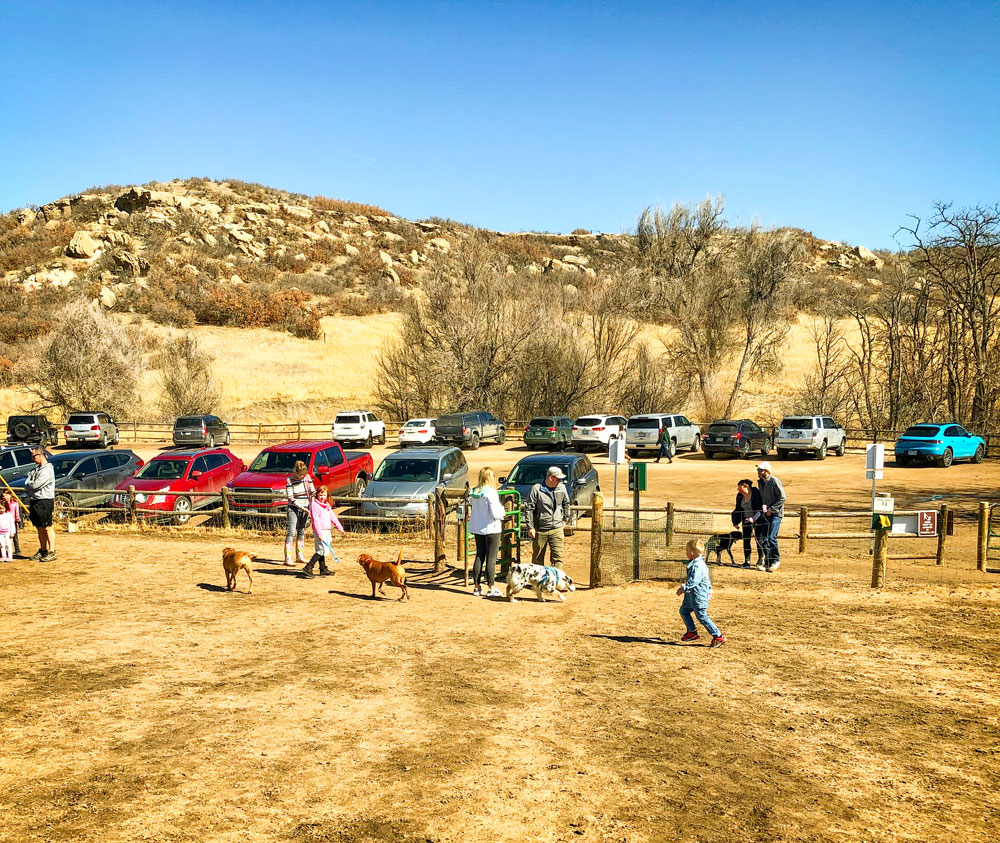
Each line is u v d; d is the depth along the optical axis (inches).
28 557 555.5
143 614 401.4
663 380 1888.5
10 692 281.1
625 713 269.7
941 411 1647.4
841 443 1389.0
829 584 489.7
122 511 706.8
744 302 1910.7
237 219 3292.3
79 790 204.4
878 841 187.0
